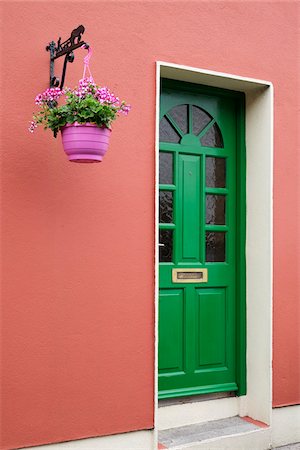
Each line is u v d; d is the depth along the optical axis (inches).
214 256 188.7
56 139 145.5
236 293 190.9
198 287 183.2
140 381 155.8
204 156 185.9
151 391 157.6
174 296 178.5
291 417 187.8
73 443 146.0
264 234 186.5
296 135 193.2
